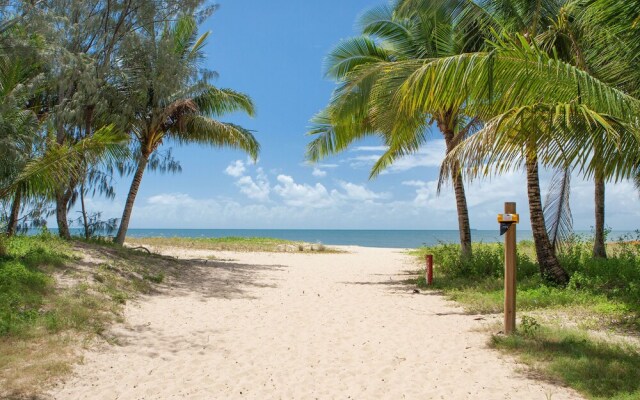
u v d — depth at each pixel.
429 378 5.66
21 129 10.84
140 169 18.48
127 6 15.76
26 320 7.33
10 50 11.06
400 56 14.81
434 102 7.67
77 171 12.91
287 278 15.12
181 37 19.20
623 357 5.97
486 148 6.65
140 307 9.43
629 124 6.29
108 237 18.52
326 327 8.31
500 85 7.11
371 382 5.56
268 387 5.41
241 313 9.38
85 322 7.68
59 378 5.46
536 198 11.83
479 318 8.87
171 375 5.75
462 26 12.32
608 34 7.88
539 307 9.39
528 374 5.72
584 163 6.32
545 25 11.01
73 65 13.71
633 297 9.21
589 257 14.23
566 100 6.95
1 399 4.79
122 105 16.45
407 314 9.43
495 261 13.92
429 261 13.23
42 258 10.82
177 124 18.72
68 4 14.19
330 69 15.70
